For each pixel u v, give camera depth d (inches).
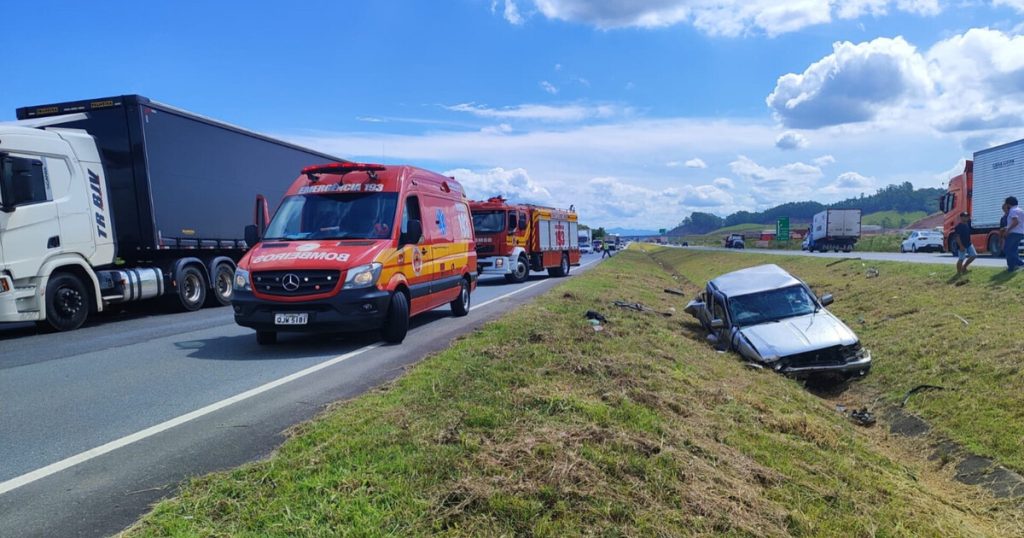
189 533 126.3
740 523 145.3
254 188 679.1
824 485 184.9
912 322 457.1
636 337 366.9
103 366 308.5
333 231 370.0
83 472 167.9
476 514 134.0
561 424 185.9
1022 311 391.2
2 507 146.9
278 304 329.1
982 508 212.8
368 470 152.3
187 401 239.1
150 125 525.0
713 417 228.4
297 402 235.1
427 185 438.9
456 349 307.9
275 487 146.1
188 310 589.0
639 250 3631.9
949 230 1080.8
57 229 437.7
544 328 358.9
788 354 375.6
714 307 470.3
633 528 134.6
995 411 274.5
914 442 281.9
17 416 221.3
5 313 403.5
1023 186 863.1
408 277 379.6
